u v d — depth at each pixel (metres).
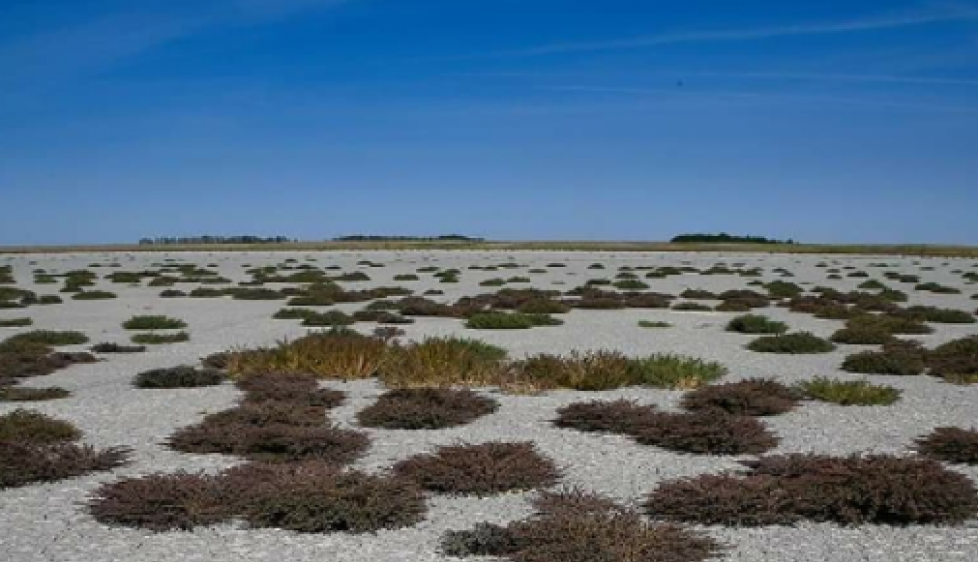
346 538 9.35
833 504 9.91
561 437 13.86
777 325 28.91
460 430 14.36
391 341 24.94
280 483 10.20
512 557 8.70
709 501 9.89
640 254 111.88
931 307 36.88
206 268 78.25
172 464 12.34
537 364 19.20
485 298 42.00
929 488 9.84
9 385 18.70
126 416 15.48
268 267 77.62
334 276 62.94
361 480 10.25
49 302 42.56
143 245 170.12
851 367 20.62
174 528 9.65
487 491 10.95
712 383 18.78
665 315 34.94
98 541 9.27
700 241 179.75
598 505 10.00
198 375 18.69
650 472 11.86
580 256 105.00
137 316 33.56
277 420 14.09
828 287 54.19
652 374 18.67
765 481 10.43
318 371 19.69
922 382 18.94
